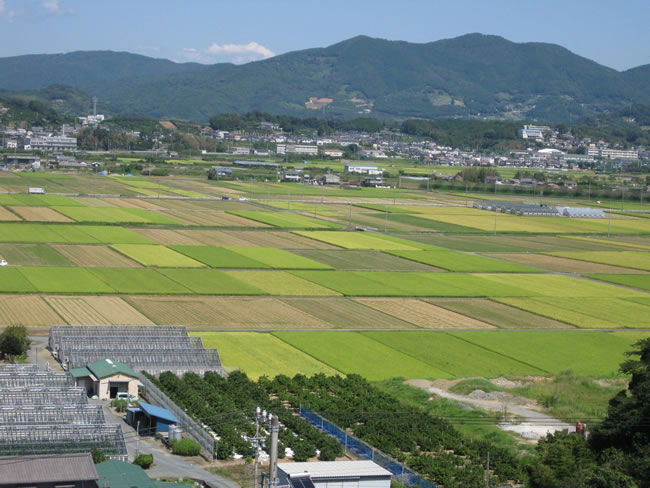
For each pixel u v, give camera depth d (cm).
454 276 17825
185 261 17688
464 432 8650
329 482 6819
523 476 7456
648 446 7431
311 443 8025
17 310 12750
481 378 10350
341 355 11369
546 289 16862
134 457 7625
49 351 10900
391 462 7525
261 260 18325
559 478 7206
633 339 12938
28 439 7519
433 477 7456
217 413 8725
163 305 13662
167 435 8225
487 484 7256
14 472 6394
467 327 13338
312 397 9300
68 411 8294
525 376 10681
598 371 11012
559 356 11769
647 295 16688
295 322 13088
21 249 17938
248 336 12100
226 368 10531
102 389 9344
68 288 14400
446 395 9819
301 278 16638
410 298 15412
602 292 16812
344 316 13675
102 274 15812
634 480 7025
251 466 7538
